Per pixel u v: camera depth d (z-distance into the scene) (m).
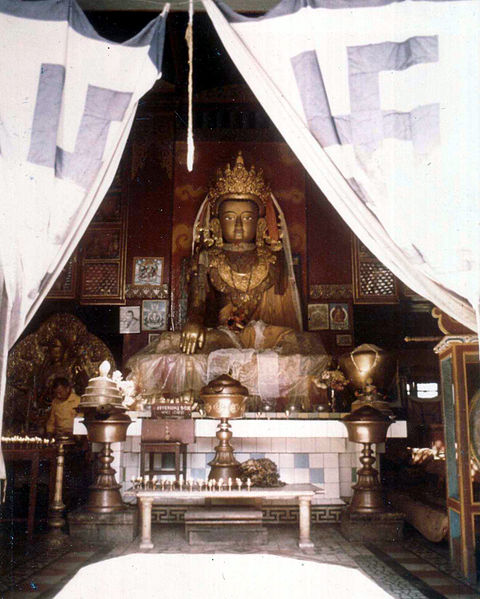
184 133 13.12
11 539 6.31
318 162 4.41
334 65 4.39
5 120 4.32
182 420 6.80
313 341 10.52
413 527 6.99
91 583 4.58
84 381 11.27
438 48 4.34
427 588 4.53
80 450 8.80
